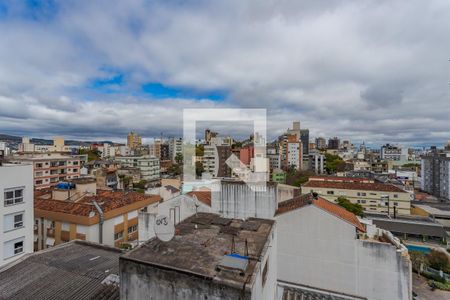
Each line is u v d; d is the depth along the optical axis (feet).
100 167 244.01
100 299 25.79
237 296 14.06
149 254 18.24
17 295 27.63
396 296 37.45
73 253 39.27
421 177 247.29
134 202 82.99
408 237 111.45
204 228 23.84
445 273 78.95
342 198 128.36
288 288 39.86
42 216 71.05
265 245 20.11
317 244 41.86
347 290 39.86
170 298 15.89
